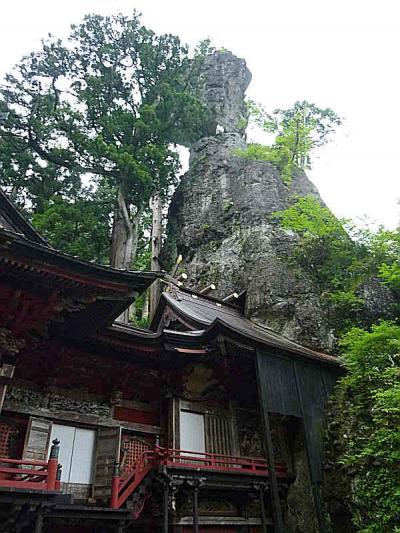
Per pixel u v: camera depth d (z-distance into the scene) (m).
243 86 50.75
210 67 49.75
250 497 16.16
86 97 32.59
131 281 11.17
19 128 29.97
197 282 30.50
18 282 10.59
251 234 30.09
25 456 12.16
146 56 36.00
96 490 13.16
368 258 24.56
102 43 35.59
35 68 32.38
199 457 15.77
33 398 13.33
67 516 11.29
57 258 10.09
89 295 11.20
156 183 32.62
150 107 33.00
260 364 16.17
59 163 30.73
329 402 17.73
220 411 17.47
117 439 13.88
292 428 19.03
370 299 22.94
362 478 14.35
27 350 12.98
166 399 16.25
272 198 32.59
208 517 15.29
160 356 15.62
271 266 26.70
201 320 19.00
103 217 32.66
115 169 31.95
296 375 17.34
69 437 13.70
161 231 36.00
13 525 9.75
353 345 17.19
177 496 14.53
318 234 26.52
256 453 17.67
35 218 27.38
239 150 38.09
